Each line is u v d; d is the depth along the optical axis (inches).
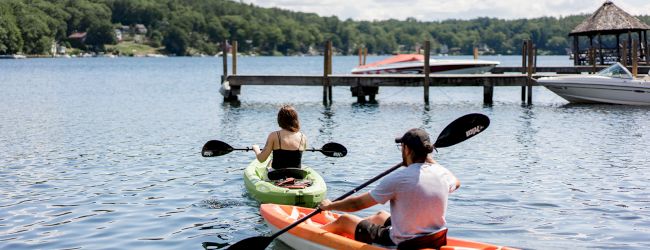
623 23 1601.9
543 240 306.5
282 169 379.6
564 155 544.1
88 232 319.3
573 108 986.1
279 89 1545.3
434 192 218.7
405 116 888.9
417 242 220.7
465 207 366.0
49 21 6692.9
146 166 490.3
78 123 790.5
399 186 219.6
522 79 1058.7
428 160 230.5
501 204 373.1
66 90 1481.3
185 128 745.0
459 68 1504.7
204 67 3540.8
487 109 991.0
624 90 994.7
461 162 510.6
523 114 907.4
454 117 875.4
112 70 2994.6
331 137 666.8
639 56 1710.1
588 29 1632.6
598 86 1007.6
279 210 305.9
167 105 1062.4
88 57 6884.8
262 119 848.3
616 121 805.2
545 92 1432.1
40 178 445.7
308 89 1541.6
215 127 757.3
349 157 533.0
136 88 1563.7
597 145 602.9
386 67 1499.8
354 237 253.1
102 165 494.9
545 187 417.4
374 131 719.7
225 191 404.5
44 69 3097.9
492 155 543.8
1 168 481.7
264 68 3575.3
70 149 575.5
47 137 657.0
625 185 423.5
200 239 308.5
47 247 296.2
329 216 294.8
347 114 916.0
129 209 362.0
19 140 633.6
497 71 1652.3
